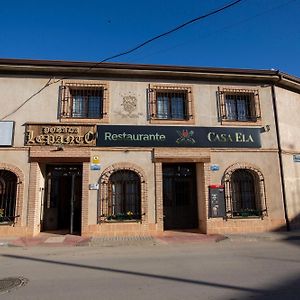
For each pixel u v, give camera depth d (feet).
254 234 40.68
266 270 22.48
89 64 42.65
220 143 43.83
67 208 45.09
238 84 46.34
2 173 40.37
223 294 17.04
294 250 30.99
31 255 29.84
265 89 46.85
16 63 41.34
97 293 17.70
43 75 42.63
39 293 17.84
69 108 42.55
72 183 43.27
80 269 23.86
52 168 44.24
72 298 16.89
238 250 31.35
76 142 41.16
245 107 46.83
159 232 40.57
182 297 16.65
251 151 44.34
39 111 41.63
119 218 40.47
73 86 42.78
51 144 40.75
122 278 20.94
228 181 42.96
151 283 19.57
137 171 41.47
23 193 39.60
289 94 49.08
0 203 39.81
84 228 39.52
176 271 22.61
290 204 44.52
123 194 41.68
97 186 40.55
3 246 34.45
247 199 44.11
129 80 43.96
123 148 41.78
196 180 45.47
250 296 16.62
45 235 40.11
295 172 46.42
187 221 44.96
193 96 44.68
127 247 34.04
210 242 36.76
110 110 42.70
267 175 44.16
